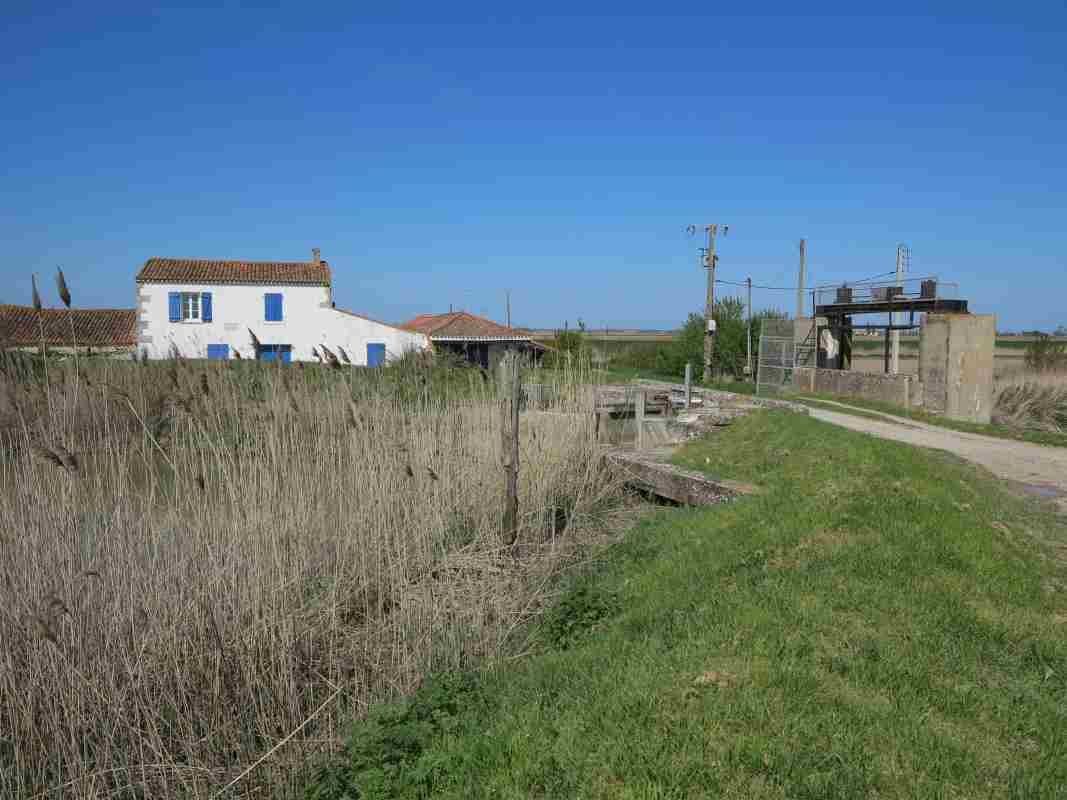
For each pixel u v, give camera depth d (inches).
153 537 214.5
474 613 249.1
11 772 174.1
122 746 184.7
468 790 136.3
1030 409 914.1
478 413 390.6
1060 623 189.3
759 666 162.4
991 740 139.4
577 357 506.0
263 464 267.7
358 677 217.6
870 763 129.7
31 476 208.8
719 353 1514.5
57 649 181.0
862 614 189.6
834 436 415.2
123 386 252.8
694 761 130.1
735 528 283.0
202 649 204.8
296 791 175.2
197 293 1374.3
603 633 214.7
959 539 240.7
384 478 293.7
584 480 416.2
